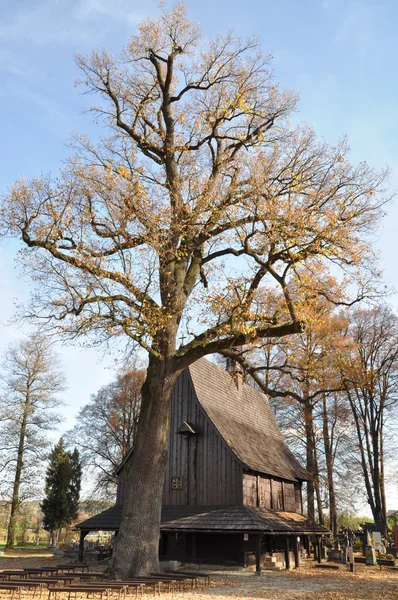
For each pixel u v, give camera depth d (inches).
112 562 700.7
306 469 1708.9
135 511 715.4
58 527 2210.9
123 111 877.8
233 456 1086.4
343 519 2126.0
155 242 697.6
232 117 836.0
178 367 762.8
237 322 710.5
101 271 687.1
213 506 1067.3
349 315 1820.9
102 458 1948.8
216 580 821.2
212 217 742.5
